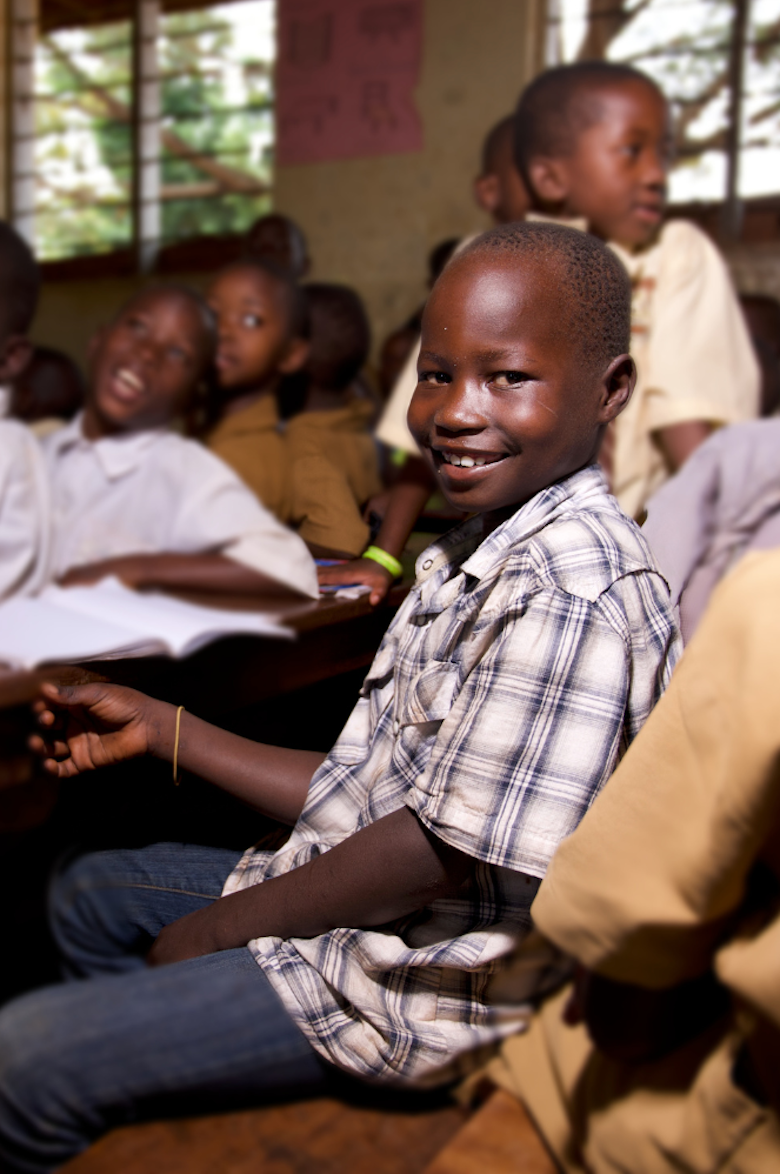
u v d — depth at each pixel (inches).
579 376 22.7
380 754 24.7
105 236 153.7
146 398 45.8
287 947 22.6
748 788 14.8
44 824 23.6
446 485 23.5
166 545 35.8
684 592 31.8
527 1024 20.2
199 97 148.2
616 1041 17.7
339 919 22.3
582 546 22.1
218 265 146.3
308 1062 20.7
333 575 31.1
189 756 24.6
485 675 21.6
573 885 17.5
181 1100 20.0
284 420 60.4
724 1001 17.6
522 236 23.1
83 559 35.1
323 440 44.6
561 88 57.6
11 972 21.7
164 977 21.5
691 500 37.0
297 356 60.6
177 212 151.1
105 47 150.4
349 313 64.6
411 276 132.5
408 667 24.0
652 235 60.9
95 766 24.2
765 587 15.5
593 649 21.0
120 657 24.9
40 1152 19.4
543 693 21.0
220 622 26.6
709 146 122.2
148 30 147.7
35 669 23.5
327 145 135.4
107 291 151.5
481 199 75.7
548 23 126.5
